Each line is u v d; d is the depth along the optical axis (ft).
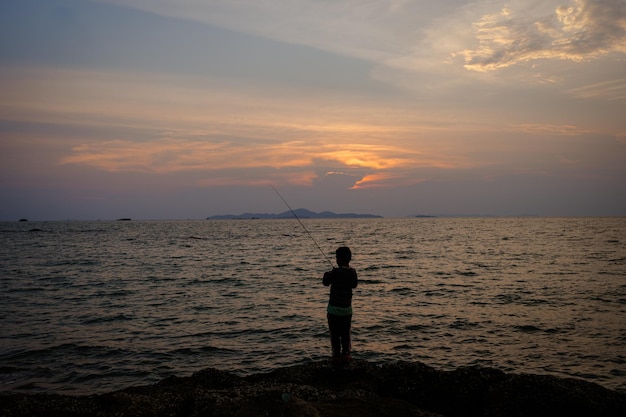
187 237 270.67
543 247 151.94
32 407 15.74
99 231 387.55
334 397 16.88
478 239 213.87
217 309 50.85
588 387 16.69
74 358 32.65
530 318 44.11
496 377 18.63
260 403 13.75
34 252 148.25
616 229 333.21
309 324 42.88
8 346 35.53
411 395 18.51
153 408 15.88
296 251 155.94
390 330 39.96
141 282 74.69
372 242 201.05
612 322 41.98
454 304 52.21
